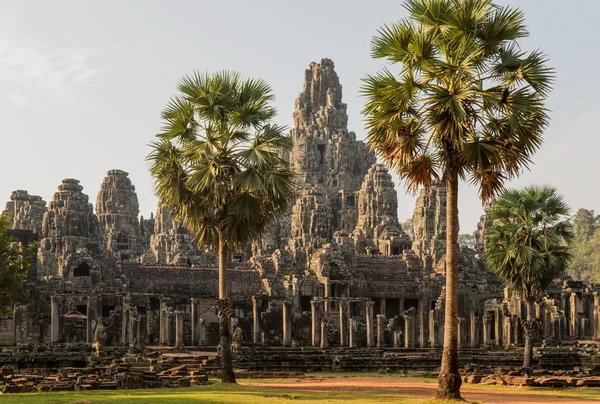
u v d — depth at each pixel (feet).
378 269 525.34
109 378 201.26
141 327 376.48
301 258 538.47
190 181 209.87
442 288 470.80
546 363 314.55
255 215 212.43
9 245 330.34
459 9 160.15
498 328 401.90
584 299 436.35
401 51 164.04
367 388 211.61
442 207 627.46
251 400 162.09
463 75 162.20
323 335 368.68
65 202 514.68
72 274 424.46
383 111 165.99
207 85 216.74
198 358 277.85
